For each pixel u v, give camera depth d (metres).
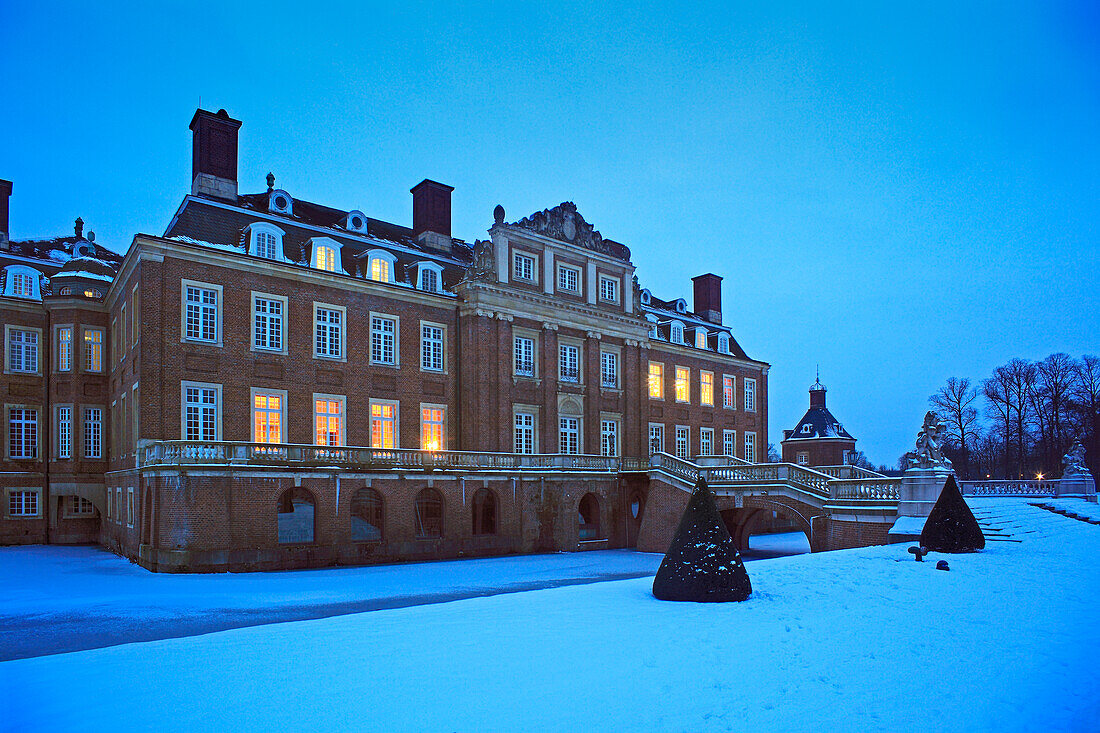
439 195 51.56
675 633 13.13
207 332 35.41
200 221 37.25
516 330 46.78
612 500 46.25
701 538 17.17
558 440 48.19
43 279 46.22
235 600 23.86
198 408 34.81
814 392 94.88
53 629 19.16
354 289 40.84
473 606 16.50
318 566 33.31
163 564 30.41
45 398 44.25
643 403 54.47
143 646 12.84
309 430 38.41
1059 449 82.12
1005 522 32.56
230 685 10.25
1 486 42.91
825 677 10.55
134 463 35.50
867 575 20.03
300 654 11.93
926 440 31.86
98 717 9.01
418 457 37.75
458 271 49.03
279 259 38.88
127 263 37.06
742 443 67.38
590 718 8.86
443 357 44.69
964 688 10.23
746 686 10.10
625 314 53.50
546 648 12.08
